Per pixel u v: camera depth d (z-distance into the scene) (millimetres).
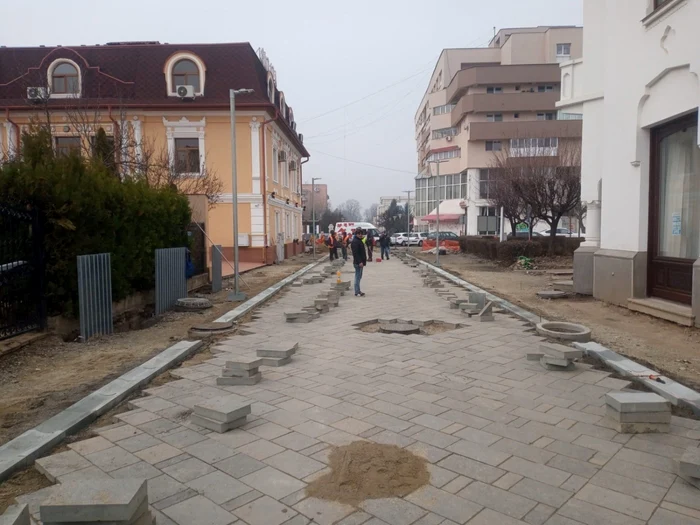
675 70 9133
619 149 11148
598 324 9320
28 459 3959
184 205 13953
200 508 3252
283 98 32281
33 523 3072
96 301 8664
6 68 24906
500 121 50719
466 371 6336
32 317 7844
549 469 3750
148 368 6371
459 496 3375
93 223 9000
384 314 10602
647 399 4465
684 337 8133
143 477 3656
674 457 3938
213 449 4117
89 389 5730
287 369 6477
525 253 23797
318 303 10922
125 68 25484
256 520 3115
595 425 4586
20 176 7688
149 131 25156
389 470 3707
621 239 11195
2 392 5672
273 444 4203
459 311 10828
